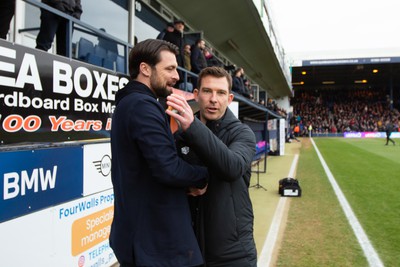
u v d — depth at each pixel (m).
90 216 3.53
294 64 37.88
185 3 9.42
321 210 6.50
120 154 1.50
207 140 1.46
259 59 20.31
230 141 1.79
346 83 53.50
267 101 27.89
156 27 8.50
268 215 6.20
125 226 1.48
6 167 2.57
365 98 53.16
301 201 7.31
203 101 1.81
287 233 5.14
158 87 1.60
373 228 5.35
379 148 22.16
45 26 3.63
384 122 45.59
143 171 1.47
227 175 1.53
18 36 4.50
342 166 13.09
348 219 5.86
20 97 2.71
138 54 1.58
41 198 2.89
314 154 18.66
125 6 6.60
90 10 5.66
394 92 53.47
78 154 3.34
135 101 1.46
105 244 3.78
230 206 1.71
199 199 1.73
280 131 18.39
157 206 1.46
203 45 7.99
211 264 1.70
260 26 14.27
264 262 4.05
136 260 1.42
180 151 1.74
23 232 2.72
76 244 3.33
